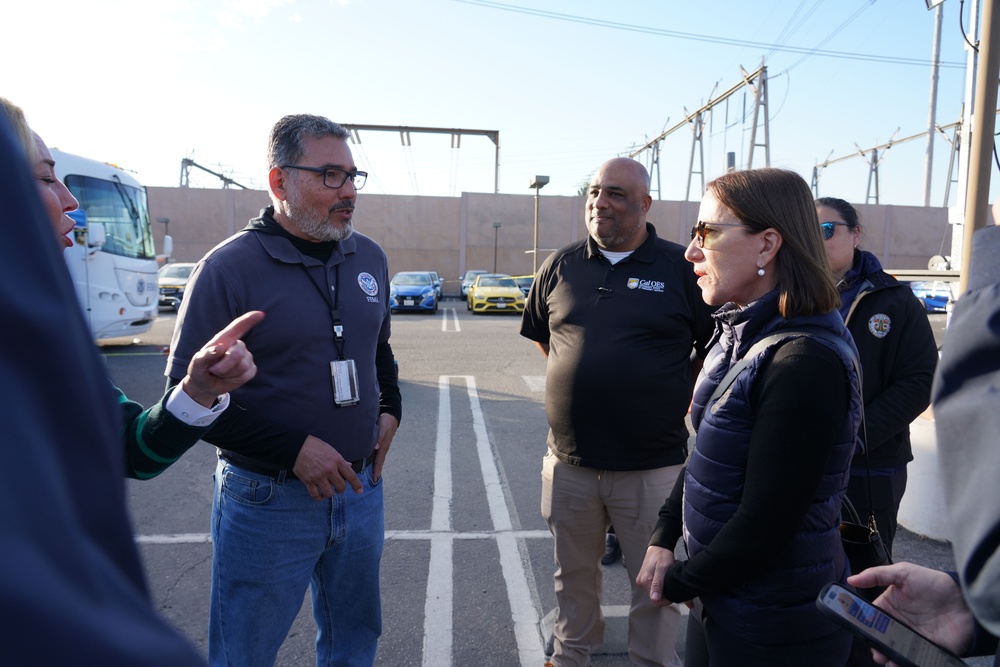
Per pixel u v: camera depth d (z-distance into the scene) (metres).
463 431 6.64
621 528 2.65
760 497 1.50
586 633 2.72
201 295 1.98
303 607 3.32
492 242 39.56
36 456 0.39
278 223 2.16
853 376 1.54
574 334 2.65
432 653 2.96
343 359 2.16
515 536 4.15
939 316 18.33
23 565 0.35
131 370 9.71
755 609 1.59
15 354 0.40
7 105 0.81
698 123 36.66
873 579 1.33
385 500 4.73
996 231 0.81
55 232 0.46
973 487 0.73
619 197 2.57
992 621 0.69
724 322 1.71
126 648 0.40
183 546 3.93
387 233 39.03
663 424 2.57
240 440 1.96
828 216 2.68
